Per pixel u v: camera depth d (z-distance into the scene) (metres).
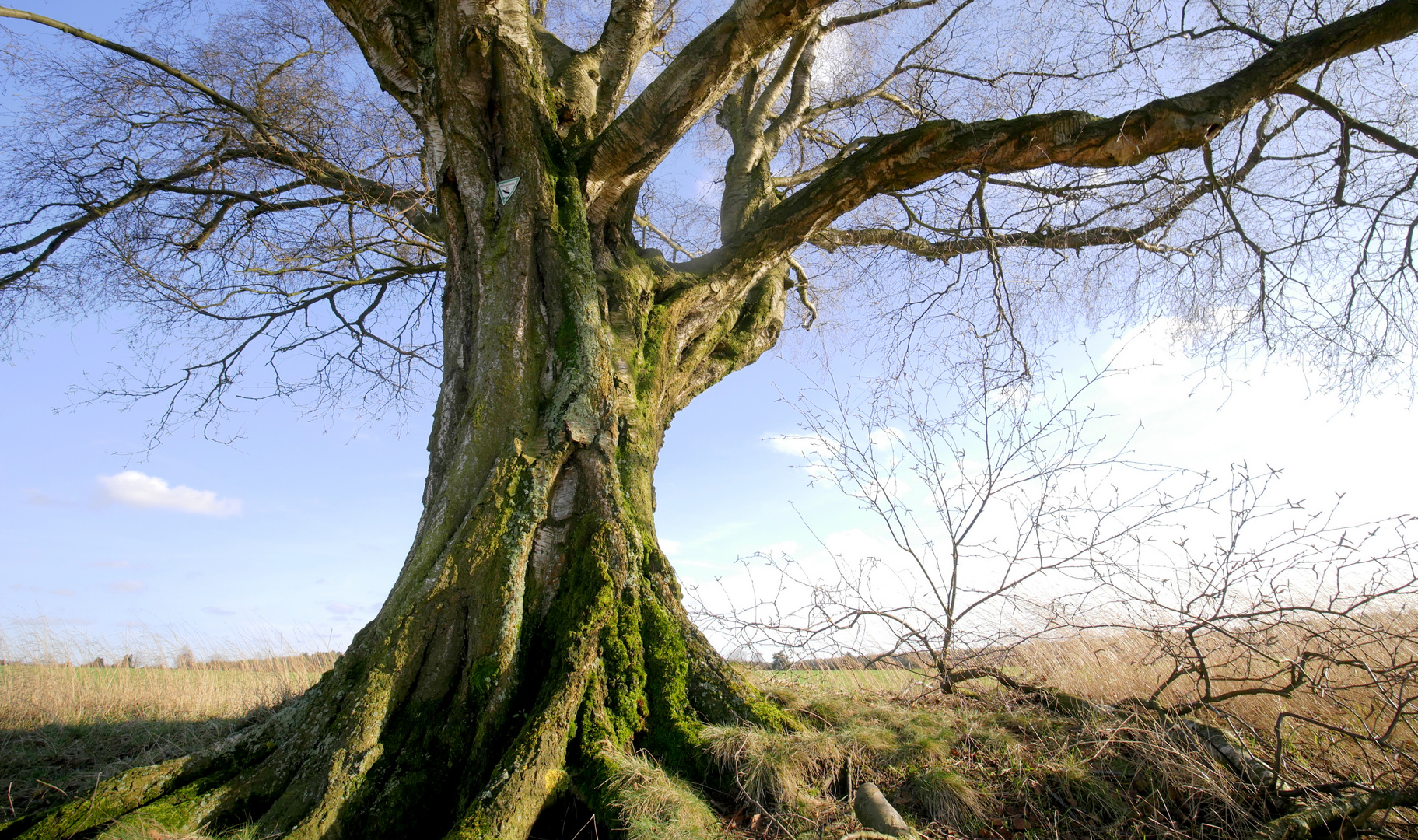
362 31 5.07
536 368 4.55
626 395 4.80
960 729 3.94
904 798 3.36
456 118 4.85
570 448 4.35
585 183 5.16
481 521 4.05
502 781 3.22
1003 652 4.68
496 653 3.75
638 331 5.29
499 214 4.85
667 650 3.91
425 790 3.45
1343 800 3.14
